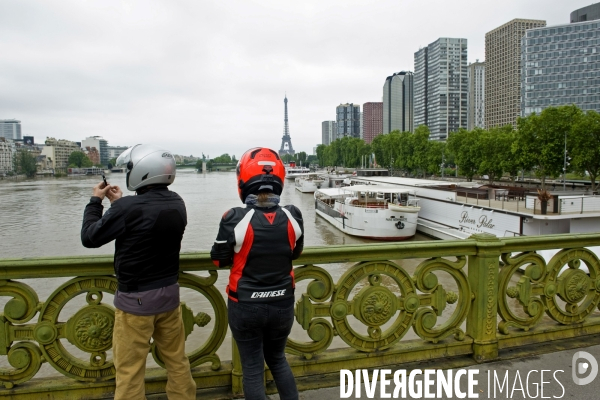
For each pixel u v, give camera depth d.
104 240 2.65
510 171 56.84
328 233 37.62
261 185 2.75
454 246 3.94
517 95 174.50
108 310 3.22
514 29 173.12
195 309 15.21
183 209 2.86
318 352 3.69
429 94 196.62
